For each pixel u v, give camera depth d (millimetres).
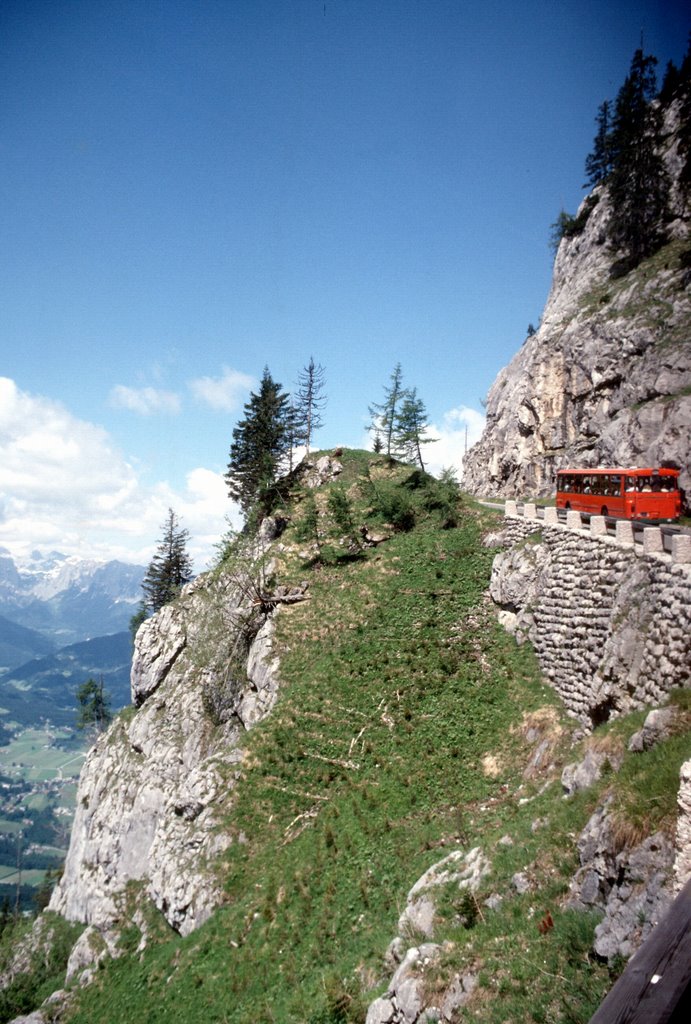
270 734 34938
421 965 14320
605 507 38438
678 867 10414
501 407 77375
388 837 25266
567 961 11641
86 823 54344
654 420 46656
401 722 32094
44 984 43094
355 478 71938
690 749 13188
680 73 70812
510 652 34281
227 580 56188
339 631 42375
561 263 80375
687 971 4402
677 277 54438
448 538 49344
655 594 21828
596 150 83188
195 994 23766
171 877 31453
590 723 24516
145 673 57562
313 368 81312
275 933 23672
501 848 17297
